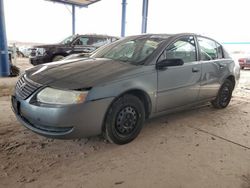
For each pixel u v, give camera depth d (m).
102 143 3.09
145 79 3.07
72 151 2.88
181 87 3.59
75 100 2.54
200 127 3.80
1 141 3.05
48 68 3.12
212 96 4.38
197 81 3.86
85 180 2.34
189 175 2.48
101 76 2.79
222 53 4.59
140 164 2.65
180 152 2.96
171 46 3.52
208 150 3.04
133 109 3.05
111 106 2.81
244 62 13.28
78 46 9.78
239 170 2.61
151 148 3.02
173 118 4.15
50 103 2.56
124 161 2.70
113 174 2.45
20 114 2.88
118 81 2.80
